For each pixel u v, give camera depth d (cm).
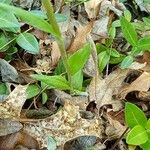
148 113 39
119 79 39
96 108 38
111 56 41
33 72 38
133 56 40
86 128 36
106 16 44
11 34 38
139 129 34
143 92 39
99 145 36
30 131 35
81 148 36
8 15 27
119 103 38
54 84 34
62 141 35
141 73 40
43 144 35
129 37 38
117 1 46
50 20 27
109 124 37
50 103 37
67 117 35
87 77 39
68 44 40
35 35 40
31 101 37
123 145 37
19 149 34
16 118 34
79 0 44
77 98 37
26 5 42
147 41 38
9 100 34
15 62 38
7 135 34
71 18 43
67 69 33
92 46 39
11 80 37
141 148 37
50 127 35
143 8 47
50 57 39
